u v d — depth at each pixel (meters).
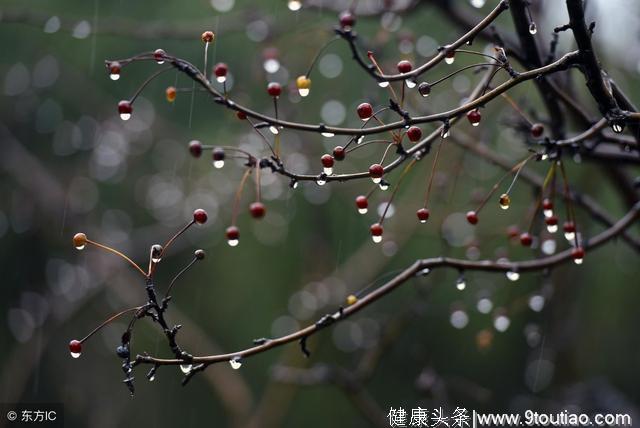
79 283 4.60
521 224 2.55
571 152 1.84
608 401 3.96
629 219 2.16
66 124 4.79
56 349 4.95
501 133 3.77
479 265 1.94
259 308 4.87
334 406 5.08
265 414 4.06
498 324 2.42
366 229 4.77
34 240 4.88
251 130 3.85
